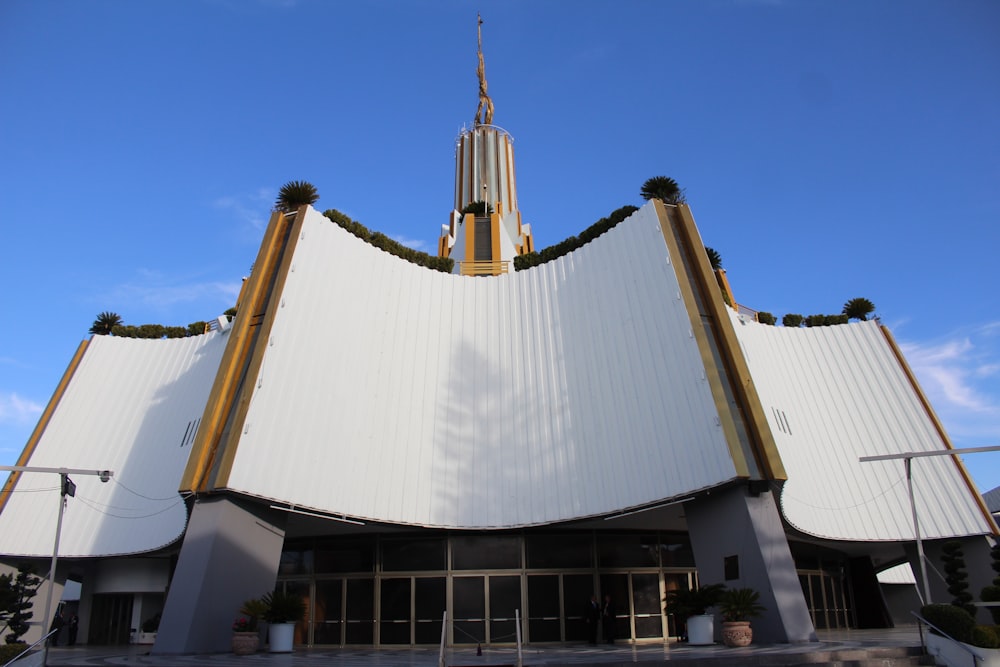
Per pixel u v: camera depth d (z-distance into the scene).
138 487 29.58
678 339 24.39
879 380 33.62
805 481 29.03
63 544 28.89
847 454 31.16
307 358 24.80
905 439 31.92
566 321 28.94
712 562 22.05
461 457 27.56
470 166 64.38
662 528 27.70
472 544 26.33
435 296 30.77
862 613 34.22
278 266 25.53
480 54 72.62
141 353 34.38
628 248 27.70
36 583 27.98
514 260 32.16
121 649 26.38
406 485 26.34
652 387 24.81
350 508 24.52
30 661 16.12
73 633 30.27
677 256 25.58
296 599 21.03
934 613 16.36
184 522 26.34
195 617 19.92
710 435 22.31
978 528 29.31
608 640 24.38
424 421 27.89
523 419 27.91
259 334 23.73
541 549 26.39
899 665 15.90
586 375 27.31
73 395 33.28
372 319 28.17
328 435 24.75
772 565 20.72
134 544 27.84
